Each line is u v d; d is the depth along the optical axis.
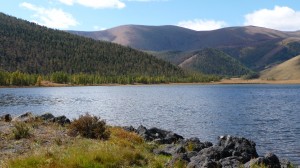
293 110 83.62
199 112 77.00
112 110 79.25
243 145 22.42
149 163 17.33
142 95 144.62
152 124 56.03
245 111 80.56
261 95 151.88
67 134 25.08
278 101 115.75
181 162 17.42
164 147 24.69
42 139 22.42
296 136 45.31
